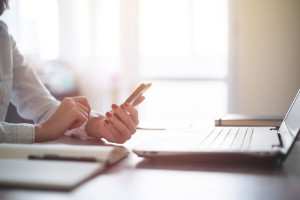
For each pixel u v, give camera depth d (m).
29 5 2.98
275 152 0.59
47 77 2.95
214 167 0.61
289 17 2.82
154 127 1.23
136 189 0.47
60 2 3.02
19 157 0.60
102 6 3.07
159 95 3.50
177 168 0.60
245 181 0.52
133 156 0.71
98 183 0.50
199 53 3.22
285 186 0.49
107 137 0.91
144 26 3.24
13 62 1.27
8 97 1.19
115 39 3.11
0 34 1.20
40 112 1.24
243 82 2.90
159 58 3.27
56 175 0.49
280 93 2.87
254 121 1.23
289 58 2.84
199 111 3.46
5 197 0.43
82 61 3.06
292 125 0.80
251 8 2.86
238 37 2.92
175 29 3.23
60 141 0.93
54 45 3.03
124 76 3.13
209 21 3.18
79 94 3.07
